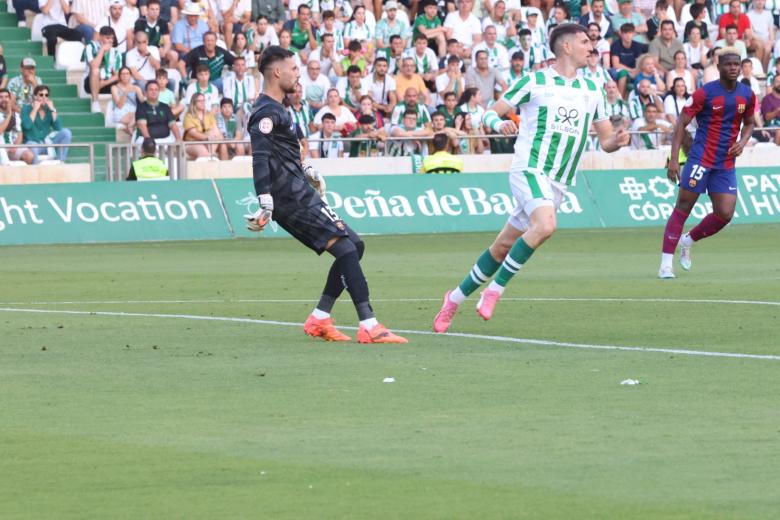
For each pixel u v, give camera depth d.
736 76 47.88
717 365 27.92
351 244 32.22
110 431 21.80
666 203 81.50
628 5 94.62
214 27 87.19
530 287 45.31
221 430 21.80
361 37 89.88
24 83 80.38
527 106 33.62
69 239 70.75
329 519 16.55
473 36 92.50
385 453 20.03
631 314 37.22
